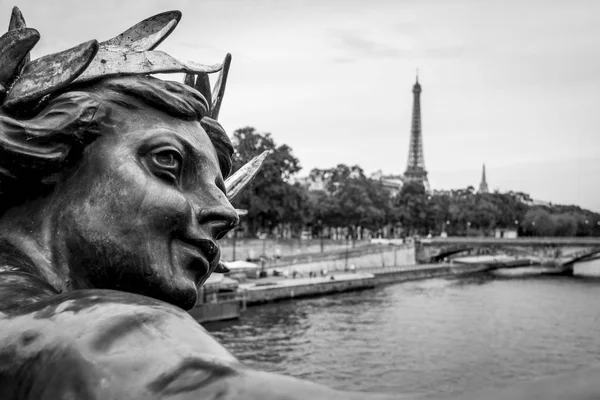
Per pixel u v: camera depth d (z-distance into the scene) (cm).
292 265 8312
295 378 109
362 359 4144
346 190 10238
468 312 6316
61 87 176
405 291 8175
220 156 220
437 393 90
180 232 183
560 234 15488
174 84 192
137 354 119
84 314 130
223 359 116
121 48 190
